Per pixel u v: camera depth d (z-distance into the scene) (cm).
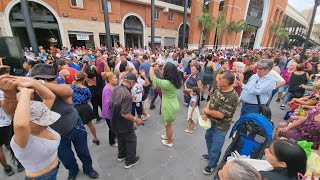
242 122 217
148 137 359
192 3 2064
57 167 159
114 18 1758
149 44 2188
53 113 143
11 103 133
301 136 240
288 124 273
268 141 195
